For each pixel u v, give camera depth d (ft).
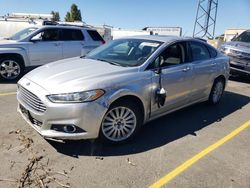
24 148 13.03
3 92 22.63
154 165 12.39
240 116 19.97
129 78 13.64
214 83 20.83
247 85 32.24
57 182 10.74
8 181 10.56
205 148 14.40
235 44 33.86
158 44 16.06
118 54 16.24
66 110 12.00
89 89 12.26
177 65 16.49
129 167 12.10
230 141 15.52
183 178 11.59
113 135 13.65
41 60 29.01
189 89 17.63
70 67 14.58
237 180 11.75
